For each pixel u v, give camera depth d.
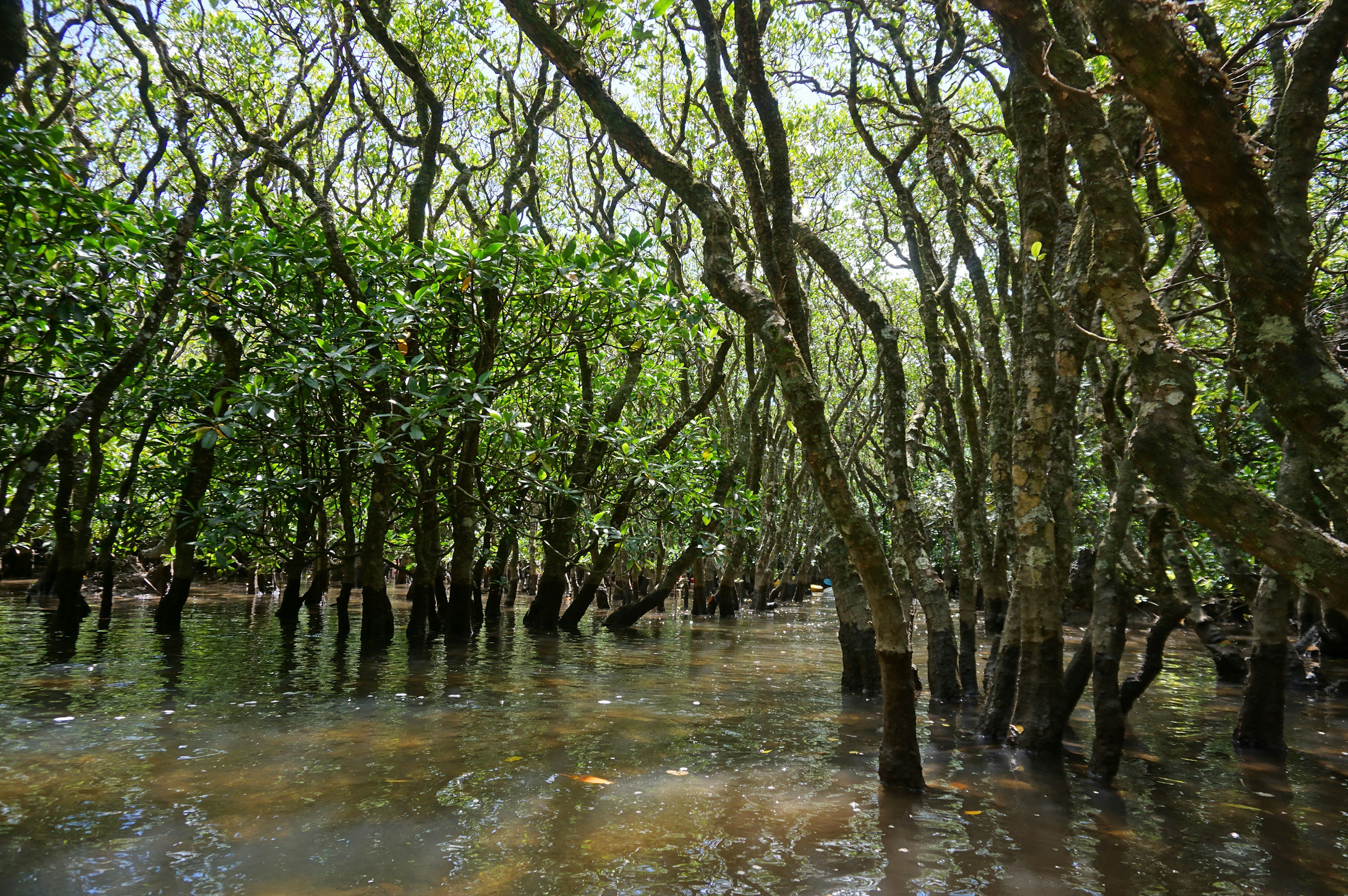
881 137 14.30
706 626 14.70
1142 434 2.13
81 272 7.23
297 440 9.37
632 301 8.64
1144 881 3.06
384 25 9.84
